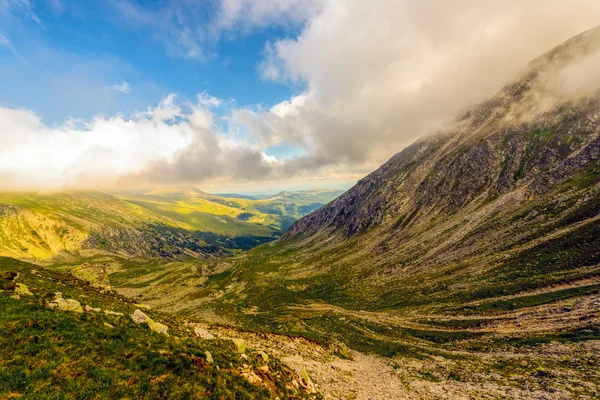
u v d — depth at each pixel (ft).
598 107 550.36
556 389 107.55
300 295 513.04
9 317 70.64
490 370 146.20
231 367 79.51
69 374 57.26
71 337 69.26
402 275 452.76
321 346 199.00
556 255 292.40
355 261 621.31
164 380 63.10
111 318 87.35
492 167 628.69
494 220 454.81
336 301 440.04
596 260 253.44
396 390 126.72
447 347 203.31
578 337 157.28
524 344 171.94
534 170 532.73
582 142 510.99
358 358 203.31
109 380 58.49
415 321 274.98
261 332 184.65
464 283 331.77
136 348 71.97
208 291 655.76
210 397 62.80
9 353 58.59
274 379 86.02
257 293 556.51
